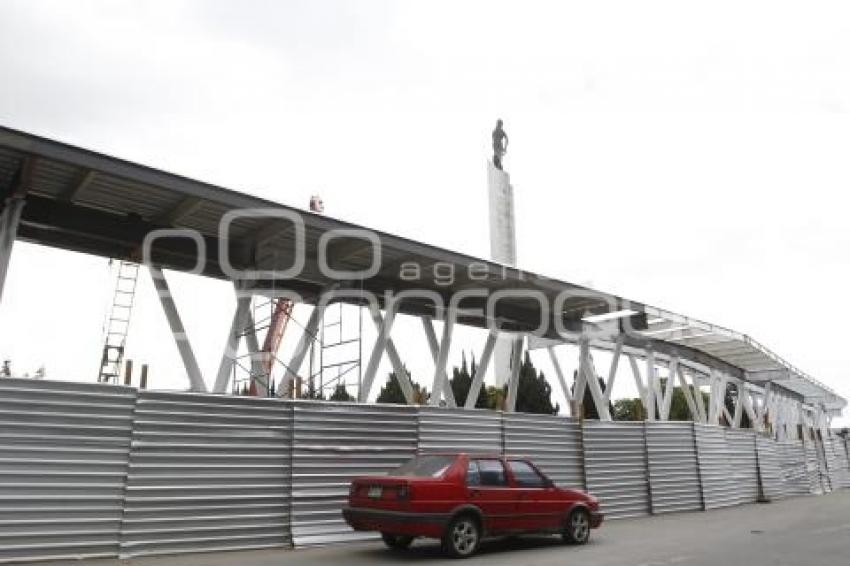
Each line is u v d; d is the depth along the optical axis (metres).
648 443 18.53
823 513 18.48
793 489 27.38
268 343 20.25
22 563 9.05
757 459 24.11
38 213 11.83
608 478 17.09
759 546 11.48
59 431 9.67
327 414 12.47
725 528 14.54
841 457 39.56
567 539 11.90
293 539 11.41
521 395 36.59
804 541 12.16
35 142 9.97
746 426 50.38
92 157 10.45
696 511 19.22
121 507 9.96
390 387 35.50
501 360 37.25
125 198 11.98
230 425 11.31
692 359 25.83
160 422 10.59
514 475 11.41
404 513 9.92
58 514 9.45
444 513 10.14
